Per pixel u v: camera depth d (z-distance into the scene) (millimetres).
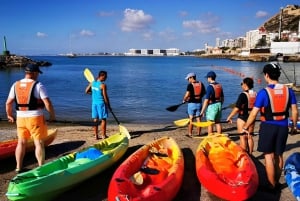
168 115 15383
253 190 4914
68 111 16516
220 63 93875
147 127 11750
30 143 7461
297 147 8344
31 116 5879
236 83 32312
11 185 4699
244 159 6055
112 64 92125
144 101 20344
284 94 5090
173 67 70938
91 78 9523
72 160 6332
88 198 5449
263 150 5316
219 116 8484
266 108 5164
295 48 93375
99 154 6453
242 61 107062
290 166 5758
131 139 9531
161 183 4988
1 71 50969
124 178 4949
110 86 29453
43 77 41906
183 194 5652
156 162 6406
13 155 7191
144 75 44562
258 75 43000
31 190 4680
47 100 5930
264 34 140000
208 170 5488
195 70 57656
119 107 17953
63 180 5195
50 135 8273
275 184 5602
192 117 9320
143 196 4555
